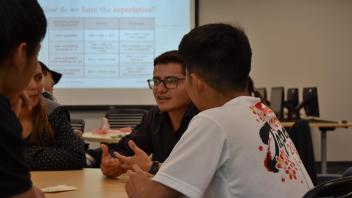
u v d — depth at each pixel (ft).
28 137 6.54
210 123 3.48
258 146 3.49
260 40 20.68
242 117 3.57
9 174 2.58
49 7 18.97
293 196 3.49
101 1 19.17
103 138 11.87
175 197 3.39
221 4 20.39
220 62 3.69
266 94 19.72
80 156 6.43
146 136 7.07
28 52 2.71
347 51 20.89
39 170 6.20
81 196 4.66
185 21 19.38
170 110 6.49
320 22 20.81
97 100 19.22
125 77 19.31
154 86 6.59
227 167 3.43
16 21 2.60
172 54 6.45
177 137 6.64
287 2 20.68
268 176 3.45
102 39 19.24
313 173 11.12
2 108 2.60
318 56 20.88
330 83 20.92
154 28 19.33
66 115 6.85
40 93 6.50
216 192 3.44
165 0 19.29
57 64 19.07
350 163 20.81
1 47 2.59
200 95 3.85
